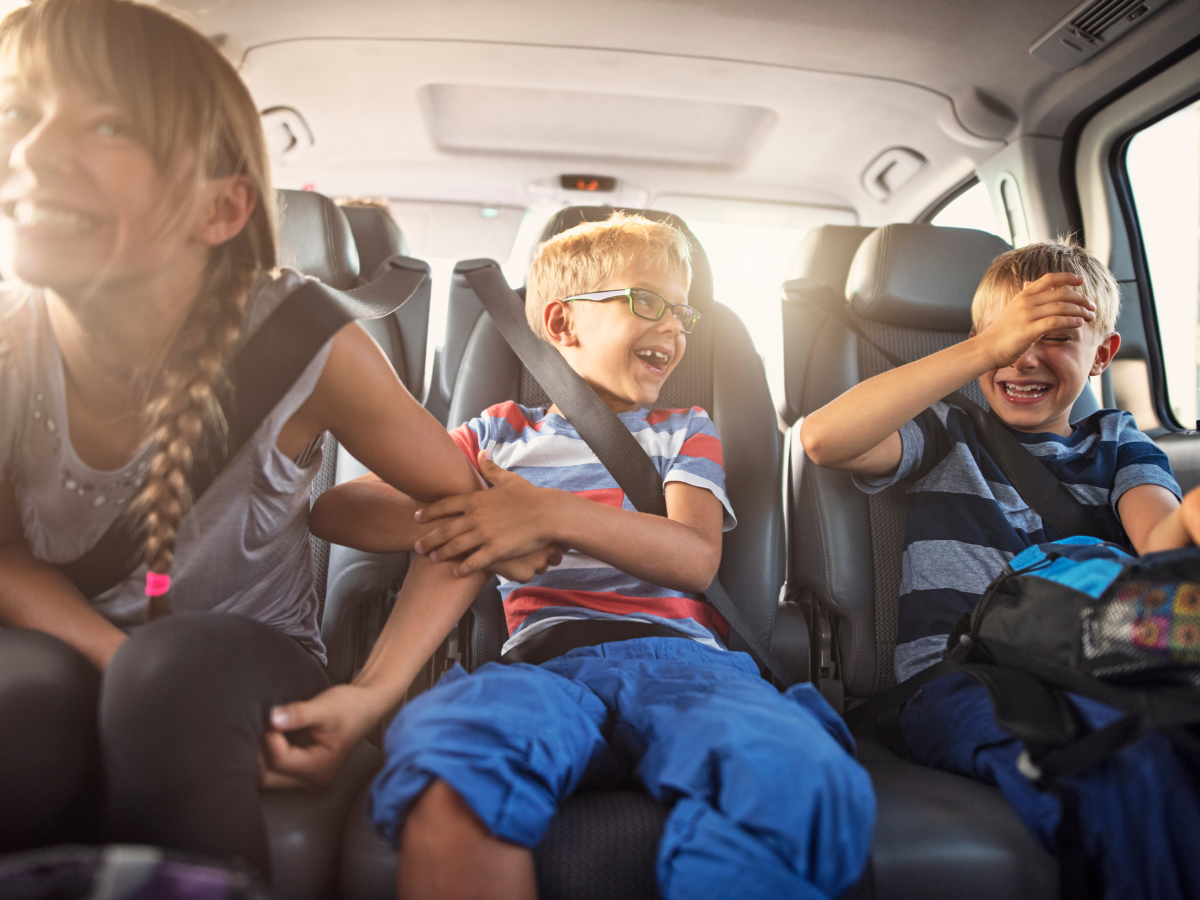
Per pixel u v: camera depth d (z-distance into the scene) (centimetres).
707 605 125
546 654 105
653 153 293
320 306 82
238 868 54
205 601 87
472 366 150
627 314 125
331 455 158
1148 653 79
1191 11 184
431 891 67
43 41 70
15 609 80
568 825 76
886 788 94
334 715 77
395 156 290
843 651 145
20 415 79
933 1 205
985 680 90
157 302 78
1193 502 89
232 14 216
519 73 246
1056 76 217
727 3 213
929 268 172
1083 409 166
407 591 94
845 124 262
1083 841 75
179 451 74
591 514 97
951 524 135
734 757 68
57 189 68
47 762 66
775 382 188
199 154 75
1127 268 224
